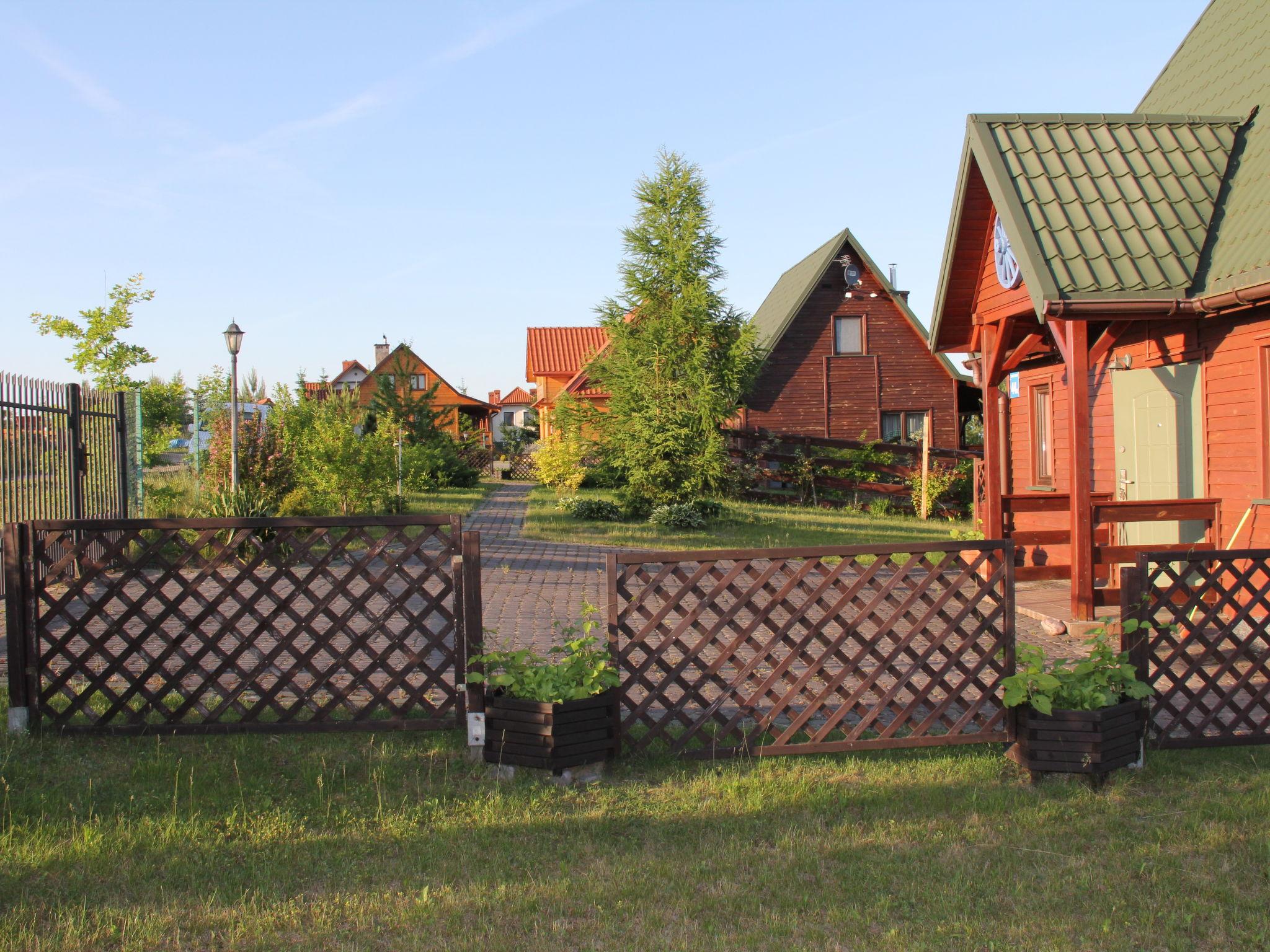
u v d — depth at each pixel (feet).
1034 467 45.62
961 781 16.98
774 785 16.66
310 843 14.33
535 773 16.83
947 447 96.17
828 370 96.48
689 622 17.83
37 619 18.25
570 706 16.76
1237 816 15.42
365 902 12.61
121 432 44.65
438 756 17.72
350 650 18.22
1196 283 28.48
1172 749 18.39
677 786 16.66
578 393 107.76
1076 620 30.01
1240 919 12.26
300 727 18.04
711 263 72.13
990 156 31.48
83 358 70.69
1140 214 30.17
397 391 104.99
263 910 12.37
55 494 37.63
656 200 71.56
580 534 57.62
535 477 126.00
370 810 15.51
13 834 14.34
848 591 18.15
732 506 78.07
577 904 12.60
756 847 14.40
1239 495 29.84
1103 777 16.97
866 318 96.73
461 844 14.34
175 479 67.82
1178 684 18.40
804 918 12.32
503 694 17.46
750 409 96.07
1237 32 39.01
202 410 72.64
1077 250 29.07
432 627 28.50
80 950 11.39
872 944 11.67
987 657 18.20
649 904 12.62
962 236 37.99
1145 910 12.46
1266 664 18.74
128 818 15.01
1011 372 42.45
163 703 18.94
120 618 18.26
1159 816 15.58
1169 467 33.71
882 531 62.75
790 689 18.16
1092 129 32.91
